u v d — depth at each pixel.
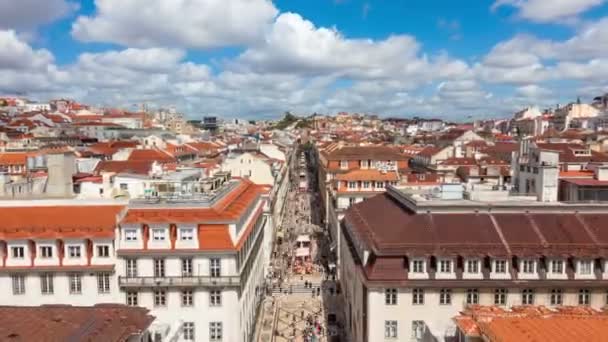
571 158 131.88
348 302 79.31
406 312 56.94
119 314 36.47
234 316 61.38
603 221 61.00
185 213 63.22
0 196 72.88
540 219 61.44
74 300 61.59
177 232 61.53
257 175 134.75
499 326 32.56
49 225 62.75
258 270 87.56
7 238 60.88
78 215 64.31
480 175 124.62
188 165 132.00
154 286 60.91
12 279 61.59
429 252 57.12
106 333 32.38
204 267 61.16
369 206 82.38
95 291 61.66
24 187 81.19
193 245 61.34
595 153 141.38
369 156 146.25
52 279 61.53
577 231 59.34
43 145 175.62
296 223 173.50
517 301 56.59
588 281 55.78
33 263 61.47
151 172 103.25
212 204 65.38
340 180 115.06
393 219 65.94
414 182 114.25
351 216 82.31
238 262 63.47
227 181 93.19
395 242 58.66
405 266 57.41
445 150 173.12
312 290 103.38
